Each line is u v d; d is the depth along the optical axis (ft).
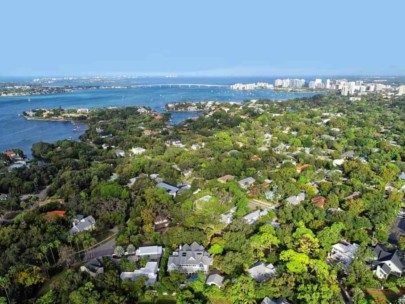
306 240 350.43
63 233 387.75
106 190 488.85
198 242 372.79
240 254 331.98
